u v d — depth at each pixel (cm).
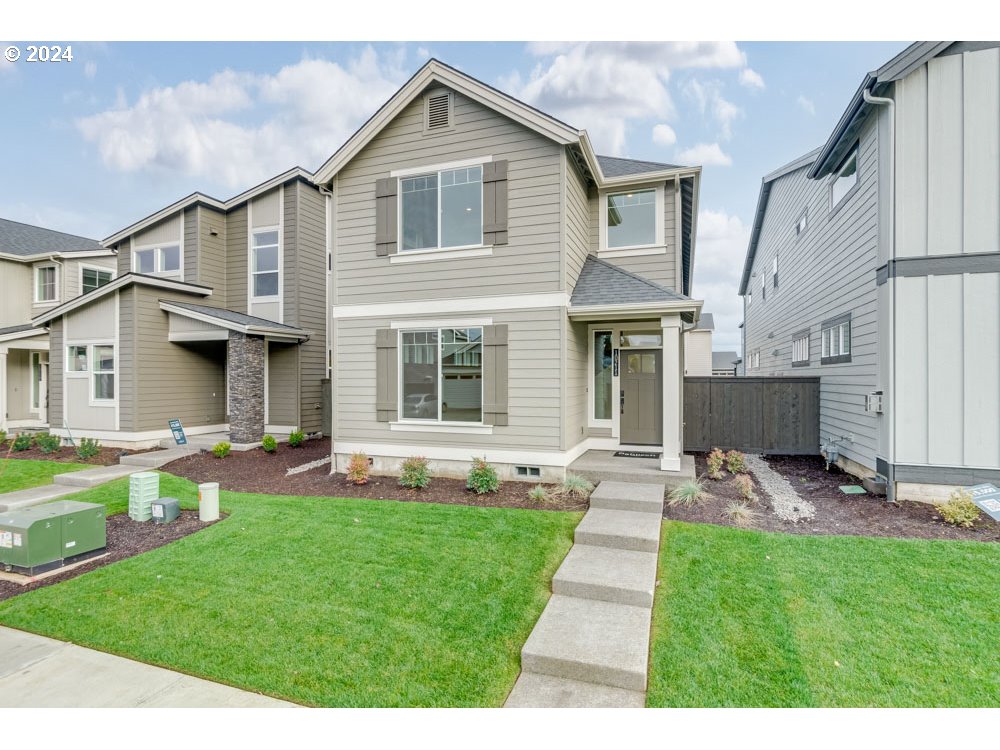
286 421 1405
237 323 1232
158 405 1308
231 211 1509
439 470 906
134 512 741
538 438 843
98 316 1306
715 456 894
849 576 489
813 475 910
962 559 516
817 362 1222
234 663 390
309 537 631
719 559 534
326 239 1544
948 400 687
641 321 969
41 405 1770
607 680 365
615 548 570
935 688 345
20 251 1847
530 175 843
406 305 924
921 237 698
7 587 530
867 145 836
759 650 389
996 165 669
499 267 863
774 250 1845
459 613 455
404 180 932
